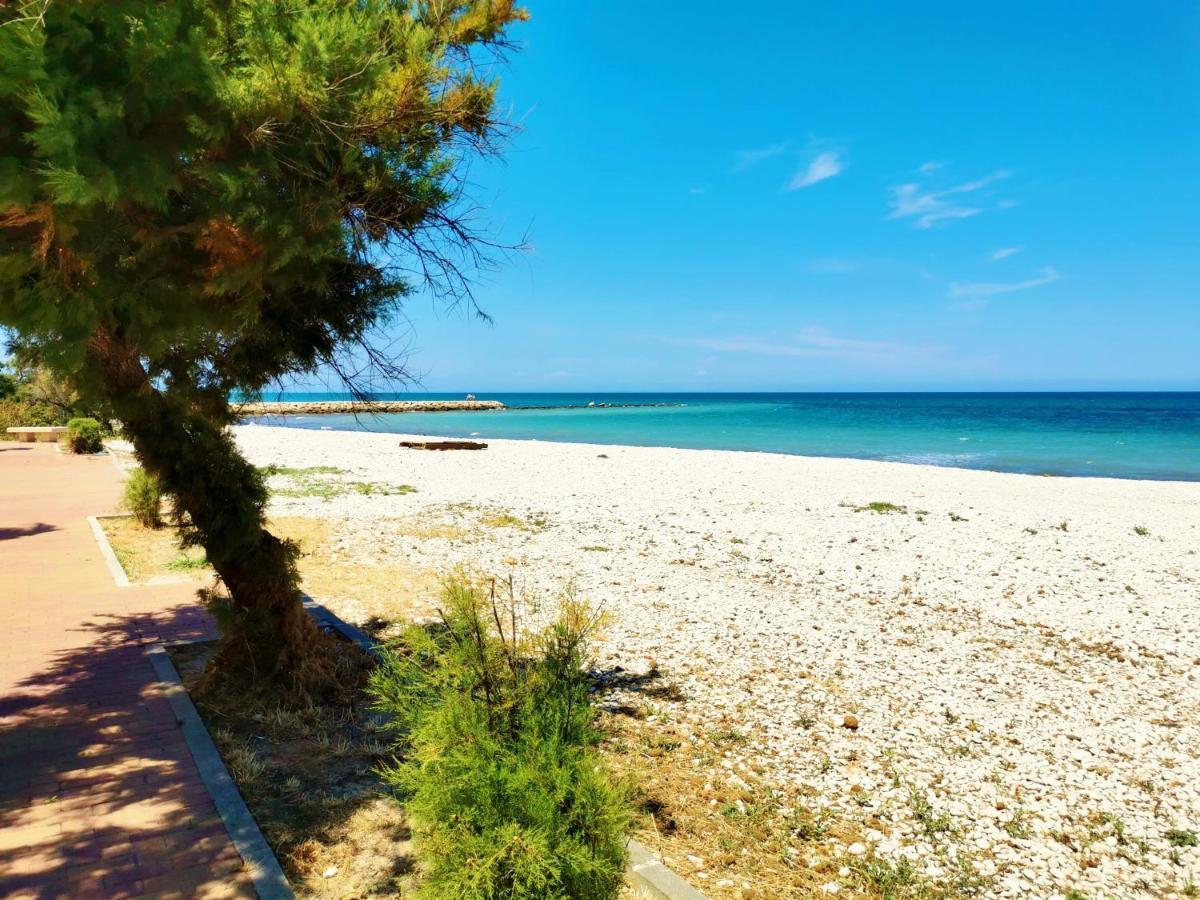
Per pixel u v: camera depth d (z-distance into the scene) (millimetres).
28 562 10281
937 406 131000
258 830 4082
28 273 3033
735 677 7309
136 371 5070
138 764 4789
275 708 5719
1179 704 7207
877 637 8805
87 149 2645
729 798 5031
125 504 13109
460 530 14422
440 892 2967
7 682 6105
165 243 3387
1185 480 29297
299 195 3492
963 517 17328
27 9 2572
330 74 3309
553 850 2959
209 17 3078
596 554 12719
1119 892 4336
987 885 4328
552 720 3391
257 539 5793
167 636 7266
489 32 4441
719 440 51469
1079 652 8625
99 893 3521
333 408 93875
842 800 5160
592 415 97312
